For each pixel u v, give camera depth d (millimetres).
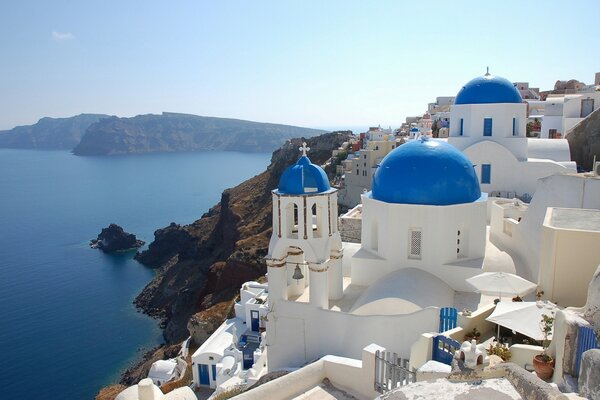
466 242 20844
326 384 12961
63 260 107375
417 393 6773
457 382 7027
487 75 36000
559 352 11273
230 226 97938
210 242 102312
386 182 21406
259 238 75688
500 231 25188
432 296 18594
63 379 53438
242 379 27734
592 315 10680
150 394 8570
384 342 17812
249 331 40281
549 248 16703
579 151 42062
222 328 42031
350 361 12984
